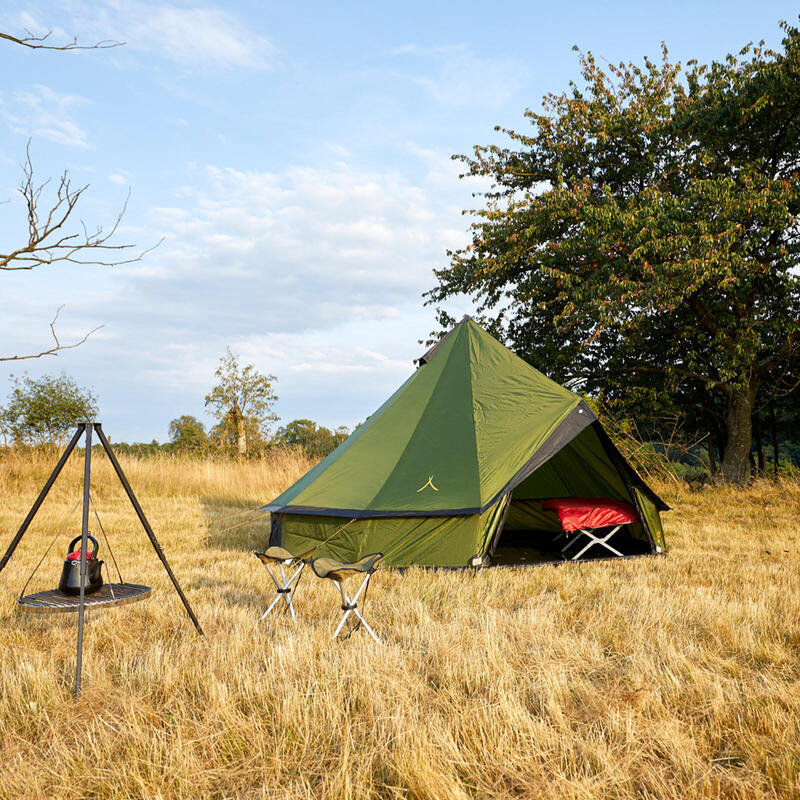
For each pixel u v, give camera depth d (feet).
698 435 71.87
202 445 91.66
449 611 16.81
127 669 12.62
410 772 8.84
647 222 47.03
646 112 55.26
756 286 55.31
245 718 10.57
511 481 23.36
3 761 9.45
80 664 11.75
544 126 60.08
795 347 56.03
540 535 33.22
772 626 14.89
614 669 12.57
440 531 22.66
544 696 11.19
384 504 23.18
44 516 35.73
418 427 26.30
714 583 19.81
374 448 25.98
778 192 47.52
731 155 56.70
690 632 14.82
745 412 57.77
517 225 58.13
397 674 12.25
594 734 10.05
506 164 64.44
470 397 26.73
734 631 14.51
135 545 28.12
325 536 23.35
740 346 51.42
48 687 11.62
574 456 29.43
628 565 23.22
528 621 15.46
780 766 8.94
